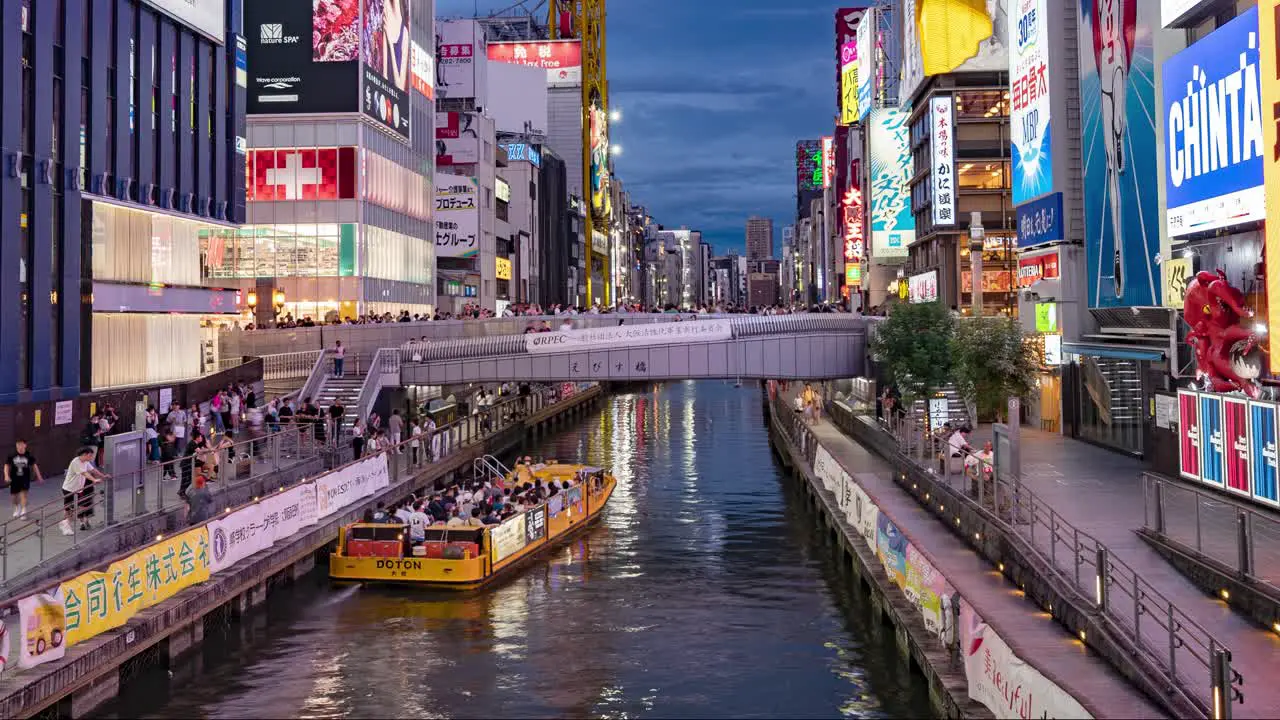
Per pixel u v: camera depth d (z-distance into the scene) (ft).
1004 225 292.20
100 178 146.51
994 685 61.31
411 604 112.37
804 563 134.10
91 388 142.41
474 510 128.16
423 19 336.90
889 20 398.62
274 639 99.60
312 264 273.95
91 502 97.91
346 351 215.31
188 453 128.26
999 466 107.65
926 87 314.96
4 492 114.73
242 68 191.42
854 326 214.90
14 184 126.93
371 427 170.19
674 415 367.25
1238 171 109.81
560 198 609.01
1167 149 129.29
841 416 238.48
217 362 197.98
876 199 388.78
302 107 273.75
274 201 274.77
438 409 244.01
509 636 101.96
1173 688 54.85
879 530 108.78
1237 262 113.09
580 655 96.37
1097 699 58.03
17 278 127.34
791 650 97.45
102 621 79.71
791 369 211.00
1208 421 116.16
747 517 167.12
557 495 146.20
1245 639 64.44
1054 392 184.65
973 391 177.27
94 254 147.23
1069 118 177.78
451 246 390.63
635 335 206.08
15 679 68.85
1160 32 138.21
